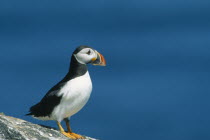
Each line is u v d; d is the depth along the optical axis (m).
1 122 10.09
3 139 9.81
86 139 12.15
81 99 12.45
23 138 10.00
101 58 12.91
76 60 12.62
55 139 10.97
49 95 12.42
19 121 11.30
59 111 12.36
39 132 10.95
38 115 12.79
